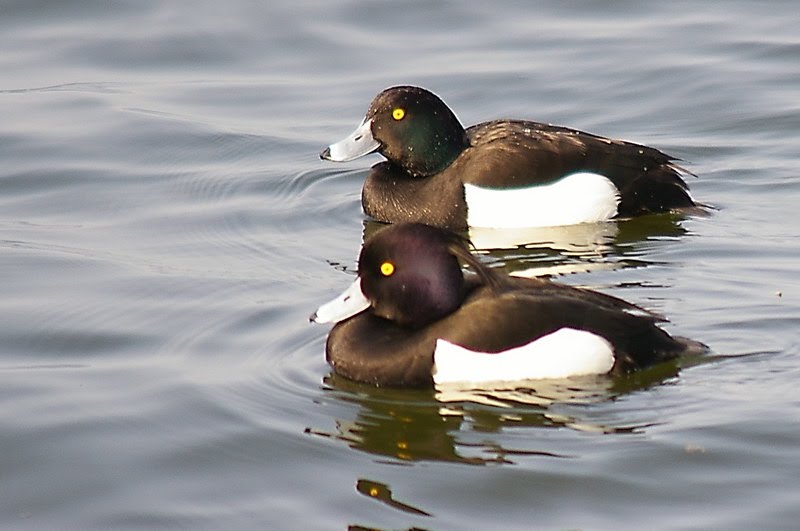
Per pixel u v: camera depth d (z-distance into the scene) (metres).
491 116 17.14
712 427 9.55
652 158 14.36
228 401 10.30
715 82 17.75
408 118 14.42
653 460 9.22
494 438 9.60
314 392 10.38
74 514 8.95
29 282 12.62
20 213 14.55
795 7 19.95
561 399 10.05
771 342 10.75
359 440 9.70
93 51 18.97
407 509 8.82
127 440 9.81
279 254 13.39
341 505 8.91
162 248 13.54
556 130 14.59
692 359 10.42
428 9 20.00
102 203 14.84
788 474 9.00
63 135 16.61
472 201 14.21
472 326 10.28
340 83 18.05
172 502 9.04
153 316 11.86
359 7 20.05
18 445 9.77
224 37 19.34
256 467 9.42
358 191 15.33
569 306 10.34
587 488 8.95
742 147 15.93
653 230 13.80
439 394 10.27
